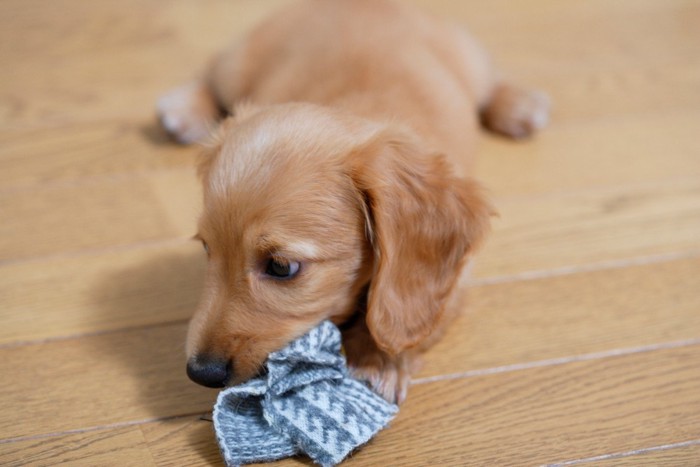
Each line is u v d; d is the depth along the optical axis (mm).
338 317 623
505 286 692
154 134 813
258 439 577
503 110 826
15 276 686
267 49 791
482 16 1007
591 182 781
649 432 606
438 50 775
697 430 608
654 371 640
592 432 605
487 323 667
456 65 784
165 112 799
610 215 750
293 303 595
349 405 584
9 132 801
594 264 709
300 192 589
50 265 694
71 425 599
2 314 660
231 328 588
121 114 830
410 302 609
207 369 582
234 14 990
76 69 877
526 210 752
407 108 686
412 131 641
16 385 619
